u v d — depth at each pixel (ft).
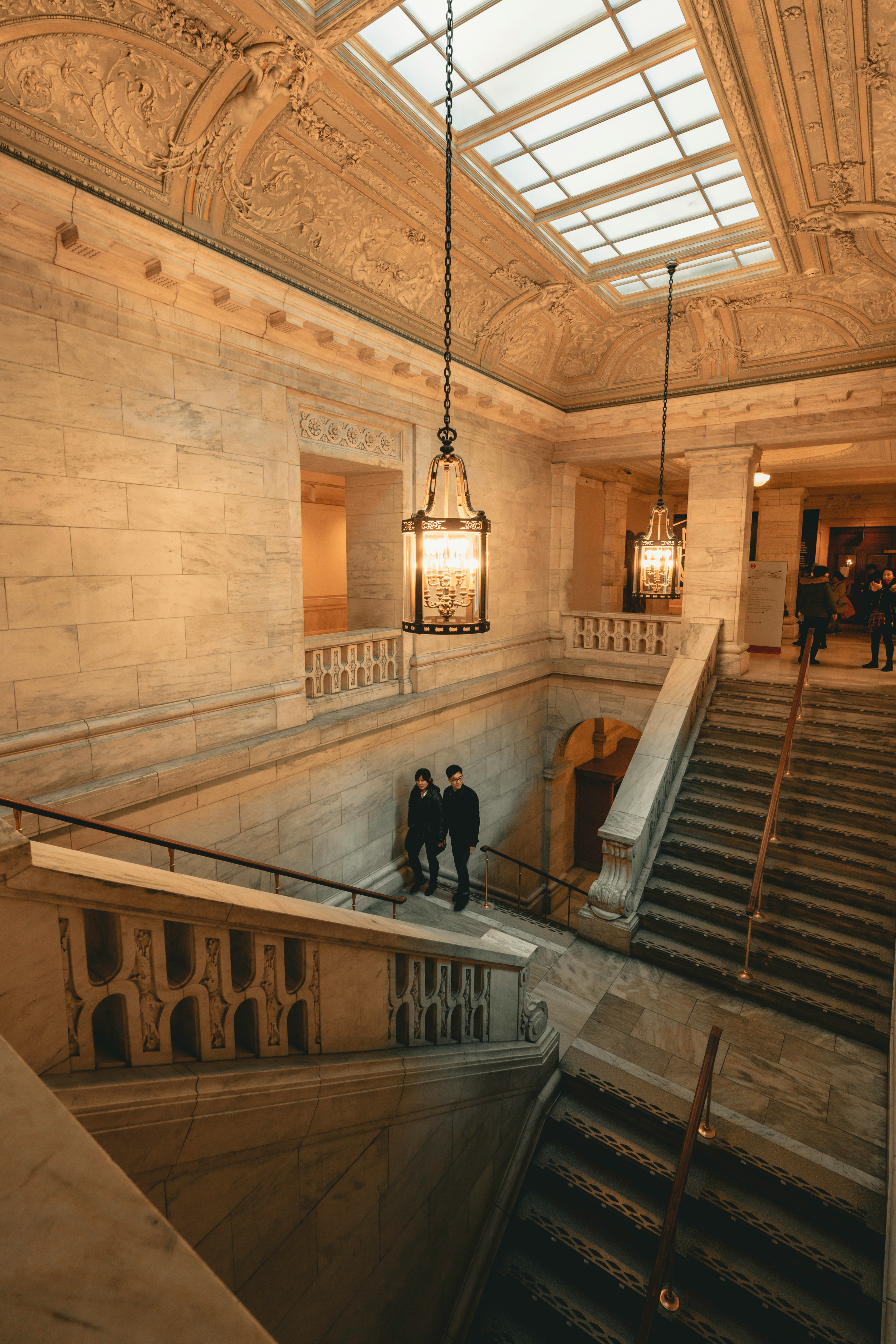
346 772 25.36
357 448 25.55
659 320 31.42
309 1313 9.44
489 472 33.65
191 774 19.04
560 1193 15.55
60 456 16.02
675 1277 14.02
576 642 40.63
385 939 10.30
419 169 19.98
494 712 35.68
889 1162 14.46
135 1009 7.08
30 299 15.19
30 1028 6.18
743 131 17.62
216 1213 7.75
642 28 15.14
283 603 22.41
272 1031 8.70
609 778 49.93
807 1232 14.08
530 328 30.99
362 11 14.07
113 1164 2.62
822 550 62.28
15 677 15.53
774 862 24.00
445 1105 12.09
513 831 38.78
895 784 25.20
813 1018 19.54
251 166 17.97
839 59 15.29
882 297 27.12
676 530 61.98
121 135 15.28
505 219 22.81
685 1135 15.07
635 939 22.95
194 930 7.53
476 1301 13.99
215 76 15.53
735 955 21.59
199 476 19.33
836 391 30.66
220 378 19.69
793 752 27.94
